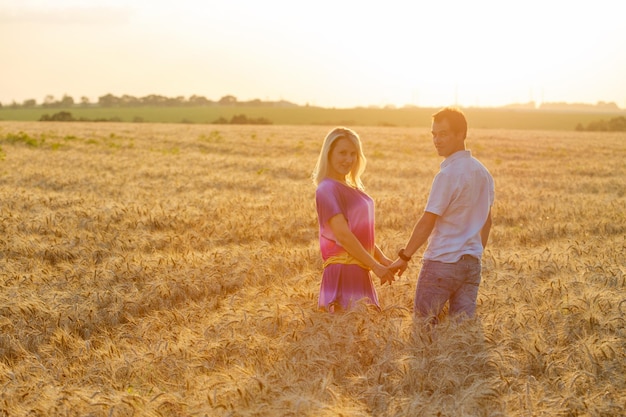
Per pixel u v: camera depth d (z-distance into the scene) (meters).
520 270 6.75
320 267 7.73
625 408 3.70
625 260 7.14
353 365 4.38
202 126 62.28
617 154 33.44
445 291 5.20
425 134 51.97
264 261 7.52
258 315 5.27
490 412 3.67
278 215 10.70
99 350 5.10
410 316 5.46
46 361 5.07
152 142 35.28
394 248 8.54
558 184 18.53
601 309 5.07
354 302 5.18
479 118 124.62
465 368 4.20
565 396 3.78
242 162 23.11
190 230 9.73
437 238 5.22
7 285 6.76
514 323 4.89
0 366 4.89
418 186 16.80
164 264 7.43
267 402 3.79
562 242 9.36
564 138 50.66
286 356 4.54
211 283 6.86
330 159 5.59
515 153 33.22
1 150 26.20
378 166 23.02
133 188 14.88
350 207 5.50
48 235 9.17
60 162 21.75
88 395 4.13
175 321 5.77
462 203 5.10
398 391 3.97
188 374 4.46
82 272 7.26
